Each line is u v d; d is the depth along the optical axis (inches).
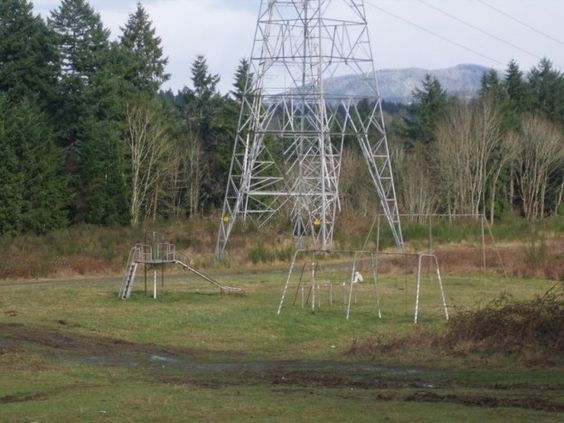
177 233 2994.6
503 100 4562.0
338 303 1792.6
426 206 3700.8
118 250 2657.5
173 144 3713.1
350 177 3846.0
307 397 748.6
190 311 1644.9
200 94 4301.2
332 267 2581.2
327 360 1124.5
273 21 2534.5
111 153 3267.7
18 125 3026.6
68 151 3491.6
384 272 2420.0
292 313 1627.7
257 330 1445.6
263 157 3366.1
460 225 3184.1
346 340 1339.8
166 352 1211.2
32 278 2326.5
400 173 3858.3
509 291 1942.7
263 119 2657.5
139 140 3447.3
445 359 1044.5
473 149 3932.1
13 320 1475.1
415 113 4901.6
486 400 714.8
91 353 1167.0
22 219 2918.3
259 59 2564.0
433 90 4694.9
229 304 1771.7
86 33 3570.4
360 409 671.1
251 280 2262.6
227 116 3961.6
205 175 3976.4
